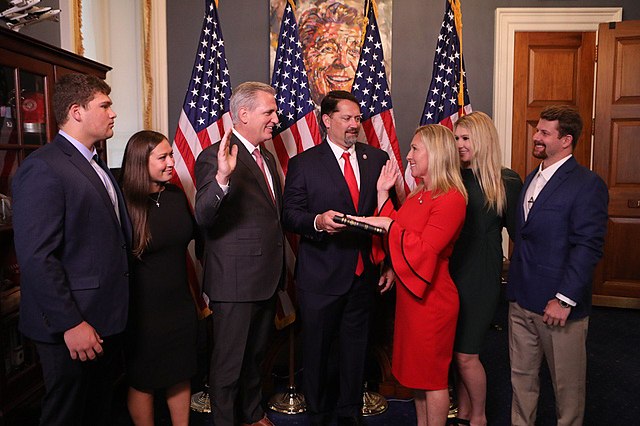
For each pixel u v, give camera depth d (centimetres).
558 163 213
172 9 475
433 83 344
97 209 184
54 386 183
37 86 232
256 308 238
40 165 174
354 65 480
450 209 208
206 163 230
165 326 224
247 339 238
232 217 232
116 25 430
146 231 214
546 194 211
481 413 241
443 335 217
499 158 235
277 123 238
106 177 198
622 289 471
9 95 215
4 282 218
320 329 248
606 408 288
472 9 484
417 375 218
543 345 216
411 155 219
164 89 470
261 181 238
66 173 178
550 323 205
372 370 325
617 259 472
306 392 254
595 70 481
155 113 466
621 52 457
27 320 182
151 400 231
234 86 486
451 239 212
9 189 221
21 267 171
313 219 235
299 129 319
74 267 181
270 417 276
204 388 292
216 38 326
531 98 493
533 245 215
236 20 480
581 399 212
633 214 464
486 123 234
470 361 235
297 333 305
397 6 480
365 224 217
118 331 192
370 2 332
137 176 215
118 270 191
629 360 357
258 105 232
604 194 204
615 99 461
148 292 220
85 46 385
